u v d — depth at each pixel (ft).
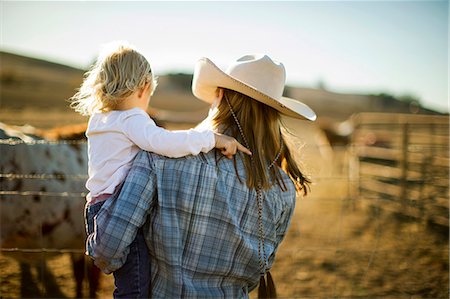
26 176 12.59
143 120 6.08
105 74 6.28
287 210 6.40
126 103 6.35
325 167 35.83
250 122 6.24
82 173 13.25
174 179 5.74
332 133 42.68
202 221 5.73
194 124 33.55
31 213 12.89
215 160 5.91
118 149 6.10
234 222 5.79
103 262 5.67
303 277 14.44
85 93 6.51
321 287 13.69
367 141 35.01
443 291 13.58
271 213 6.13
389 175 26.73
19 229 12.91
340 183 29.07
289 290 13.47
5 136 13.58
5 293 12.69
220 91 6.43
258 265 6.01
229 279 5.97
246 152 5.99
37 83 116.98
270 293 6.40
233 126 6.30
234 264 5.88
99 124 6.31
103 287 13.41
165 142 5.74
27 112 64.08
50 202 12.89
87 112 6.66
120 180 6.00
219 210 5.78
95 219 5.78
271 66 6.56
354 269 15.19
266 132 6.32
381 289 13.66
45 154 13.15
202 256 5.74
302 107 7.74
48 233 12.91
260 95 6.04
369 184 25.66
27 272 13.83
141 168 5.79
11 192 12.12
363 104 156.04
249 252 5.90
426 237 17.65
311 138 54.39
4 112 63.67
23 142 12.77
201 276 5.79
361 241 17.83
